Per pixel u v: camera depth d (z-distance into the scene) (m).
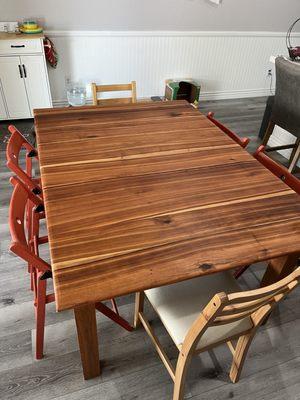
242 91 4.49
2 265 1.79
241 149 1.48
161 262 0.89
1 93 3.12
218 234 0.99
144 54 3.68
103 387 1.30
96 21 3.28
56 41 3.31
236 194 1.17
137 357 1.40
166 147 1.45
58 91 3.66
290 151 2.94
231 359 1.41
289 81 2.11
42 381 1.30
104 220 1.02
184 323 1.08
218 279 1.23
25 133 3.16
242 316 0.95
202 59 3.97
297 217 1.08
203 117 1.77
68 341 1.45
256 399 1.29
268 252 0.94
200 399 1.28
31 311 1.57
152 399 1.27
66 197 1.11
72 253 0.90
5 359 1.37
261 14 3.78
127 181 1.21
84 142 1.46
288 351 1.46
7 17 3.03
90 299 0.79
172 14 3.45
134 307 1.61
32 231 1.38
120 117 1.72
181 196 1.14
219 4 3.52
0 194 2.34
